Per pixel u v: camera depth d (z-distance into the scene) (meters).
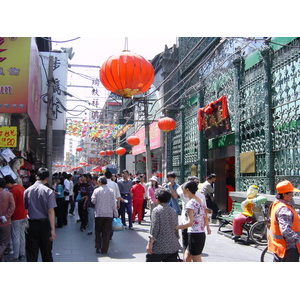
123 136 28.38
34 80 8.55
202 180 12.18
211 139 12.15
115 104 23.39
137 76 4.75
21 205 5.86
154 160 21.20
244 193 8.49
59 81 12.62
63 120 12.55
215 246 7.18
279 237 3.71
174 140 15.63
